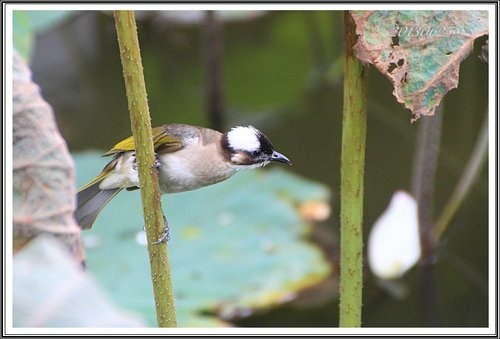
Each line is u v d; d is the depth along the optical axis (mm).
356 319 6391
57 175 4797
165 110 15758
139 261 10922
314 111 15609
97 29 15805
